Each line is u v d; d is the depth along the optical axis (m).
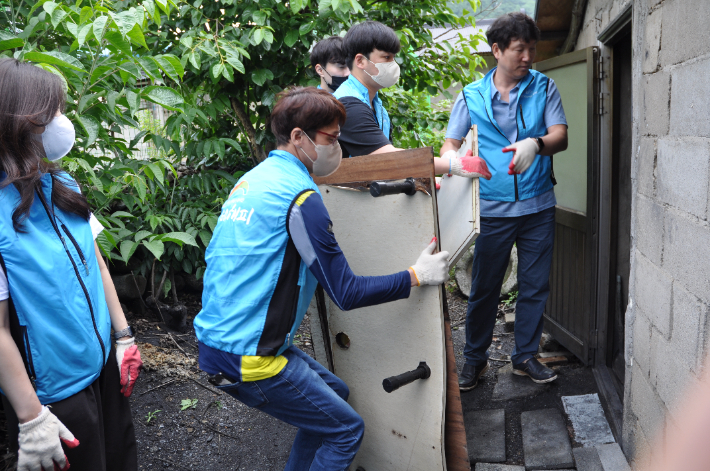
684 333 1.69
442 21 4.70
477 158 1.96
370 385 2.19
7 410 1.59
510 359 3.35
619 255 3.09
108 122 3.28
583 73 3.19
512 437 2.70
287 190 1.73
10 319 1.50
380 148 2.20
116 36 2.47
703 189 1.57
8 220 1.47
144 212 4.04
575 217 3.25
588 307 3.16
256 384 1.78
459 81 4.95
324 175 1.89
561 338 3.47
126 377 1.83
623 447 2.38
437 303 1.91
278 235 1.72
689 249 1.66
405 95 4.96
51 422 1.49
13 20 2.89
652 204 2.02
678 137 1.76
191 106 3.71
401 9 4.24
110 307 1.87
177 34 4.04
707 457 0.35
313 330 2.34
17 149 1.49
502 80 2.87
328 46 2.68
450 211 2.16
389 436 2.18
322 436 1.90
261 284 1.73
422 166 1.86
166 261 4.03
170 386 3.24
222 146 3.88
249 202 1.74
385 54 2.28
